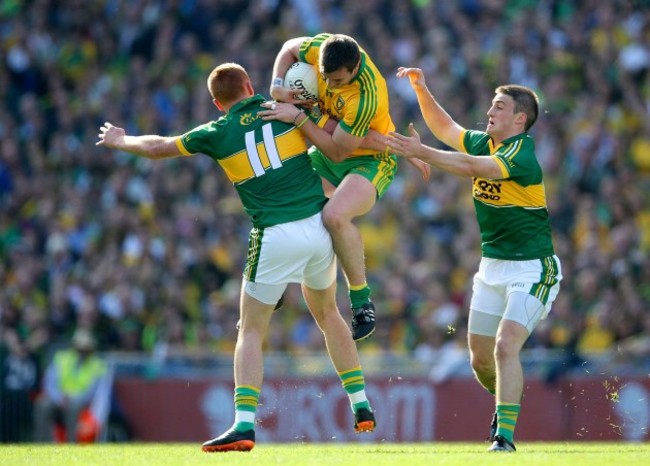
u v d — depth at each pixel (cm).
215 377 4325
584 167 5500
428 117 2797
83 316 4966
